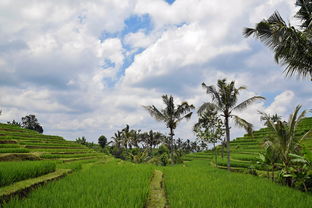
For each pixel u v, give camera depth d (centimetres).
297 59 950
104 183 812
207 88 2109
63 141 4088
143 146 6153
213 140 2875
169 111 2647
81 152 3331
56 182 798
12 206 489
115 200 555
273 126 1390
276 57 999
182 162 3922
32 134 3825
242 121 1936
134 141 6056
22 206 498
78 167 1338
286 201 713
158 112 2667
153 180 1051
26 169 790
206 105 2030
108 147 6975
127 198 589
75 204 518
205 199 642
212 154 4881
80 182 825
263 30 971
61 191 661
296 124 1314
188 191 765
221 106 2089
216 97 2091
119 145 5934
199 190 788
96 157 3009
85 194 633
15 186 638
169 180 1010
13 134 3422
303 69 962
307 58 938
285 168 1295
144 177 975
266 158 1452
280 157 1379
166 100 2669
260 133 4725
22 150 2044
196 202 607
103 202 550
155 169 1555
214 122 2973
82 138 7106
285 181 1273
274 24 948
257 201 690
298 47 924
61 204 519
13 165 856
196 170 1653
